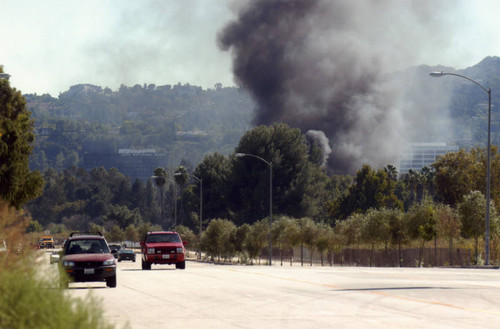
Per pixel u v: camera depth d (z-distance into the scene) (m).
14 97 55.56
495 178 125.81
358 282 39.16
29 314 11.80
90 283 40.16
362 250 101.38
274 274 47.69
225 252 120.50
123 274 48.53
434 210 86.44
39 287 12.41
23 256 14.74
